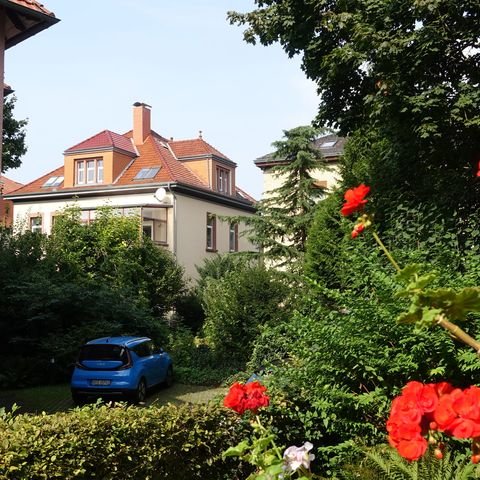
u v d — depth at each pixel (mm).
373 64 8297
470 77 7965
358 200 2725
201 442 5797
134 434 5453
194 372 16141
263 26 9742
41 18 15375
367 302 4980
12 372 15055
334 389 5039
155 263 24156
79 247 23344
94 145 30094
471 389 1906
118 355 13156
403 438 1924
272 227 19250
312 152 19719
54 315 16734
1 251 18297
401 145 8367
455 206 7605
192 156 31953
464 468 3596
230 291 16938
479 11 7668
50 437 4988
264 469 3436
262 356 7824
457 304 1878
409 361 4672
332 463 4992
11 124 28031
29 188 31938
